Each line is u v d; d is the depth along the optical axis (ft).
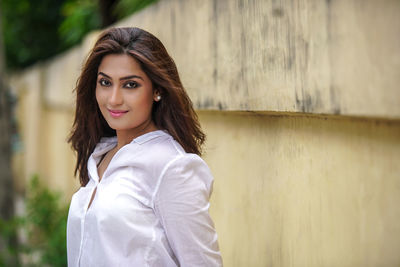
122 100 5.99
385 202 5.22
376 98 4.90
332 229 6.19
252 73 7.41
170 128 6.14
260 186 8.00
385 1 4.74
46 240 18.28
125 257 5.69
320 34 5.81
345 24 5.36
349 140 5.75
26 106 35.65
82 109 6.88
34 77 32.60
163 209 5.67
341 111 5.46
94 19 21.89
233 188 8.97
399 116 4.60
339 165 5.97
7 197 19.21
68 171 25.49
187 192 5.67
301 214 6.86
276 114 7.22
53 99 28.02
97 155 6.87
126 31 6.02
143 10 12.14
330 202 6.19
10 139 19.44
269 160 7.70
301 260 6.91
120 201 5.75
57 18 33.17
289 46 6.45
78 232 6.13
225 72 8.25
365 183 5.52
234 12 7.87
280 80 6.68
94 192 6.23
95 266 5.83
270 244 7.74
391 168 5.08
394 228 5.11
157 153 5.84
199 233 5.70
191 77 9.59
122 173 5.94
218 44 8.45
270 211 7.72
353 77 5.25
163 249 5.71
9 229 17.75
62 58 24.75
